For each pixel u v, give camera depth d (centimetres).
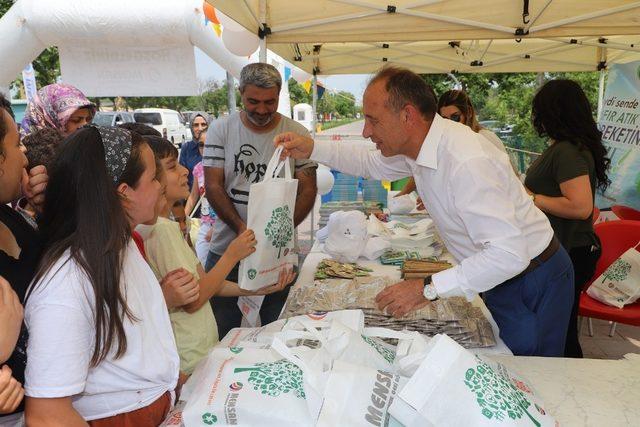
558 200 210
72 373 79
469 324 160
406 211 321
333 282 199
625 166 442
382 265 236
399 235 254
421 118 147
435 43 486
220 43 309
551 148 217
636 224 277
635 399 118
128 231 92
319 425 91
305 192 235
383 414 95
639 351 321
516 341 161
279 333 113
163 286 125
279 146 181
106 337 85
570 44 416
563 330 167
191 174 400
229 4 227
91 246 84
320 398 93
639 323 254
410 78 147
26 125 195
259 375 102
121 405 95
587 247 229
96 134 90
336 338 112
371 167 207
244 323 200
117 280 86
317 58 496
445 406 93
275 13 279
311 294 183
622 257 270
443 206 153
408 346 114
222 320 235
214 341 148
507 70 509
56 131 134
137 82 316
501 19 279
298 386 99
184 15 297
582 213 205
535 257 159
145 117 1436
